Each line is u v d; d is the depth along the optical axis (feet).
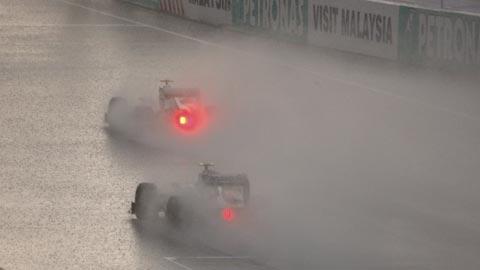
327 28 485.15
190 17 565.94
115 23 551.18
